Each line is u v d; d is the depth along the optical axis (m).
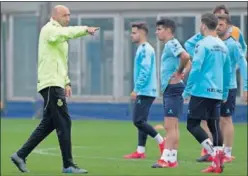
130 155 35.12
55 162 33.03
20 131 52.25
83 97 67.38
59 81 27.36
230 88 32.62
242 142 44.22
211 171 28.70
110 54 66.50
